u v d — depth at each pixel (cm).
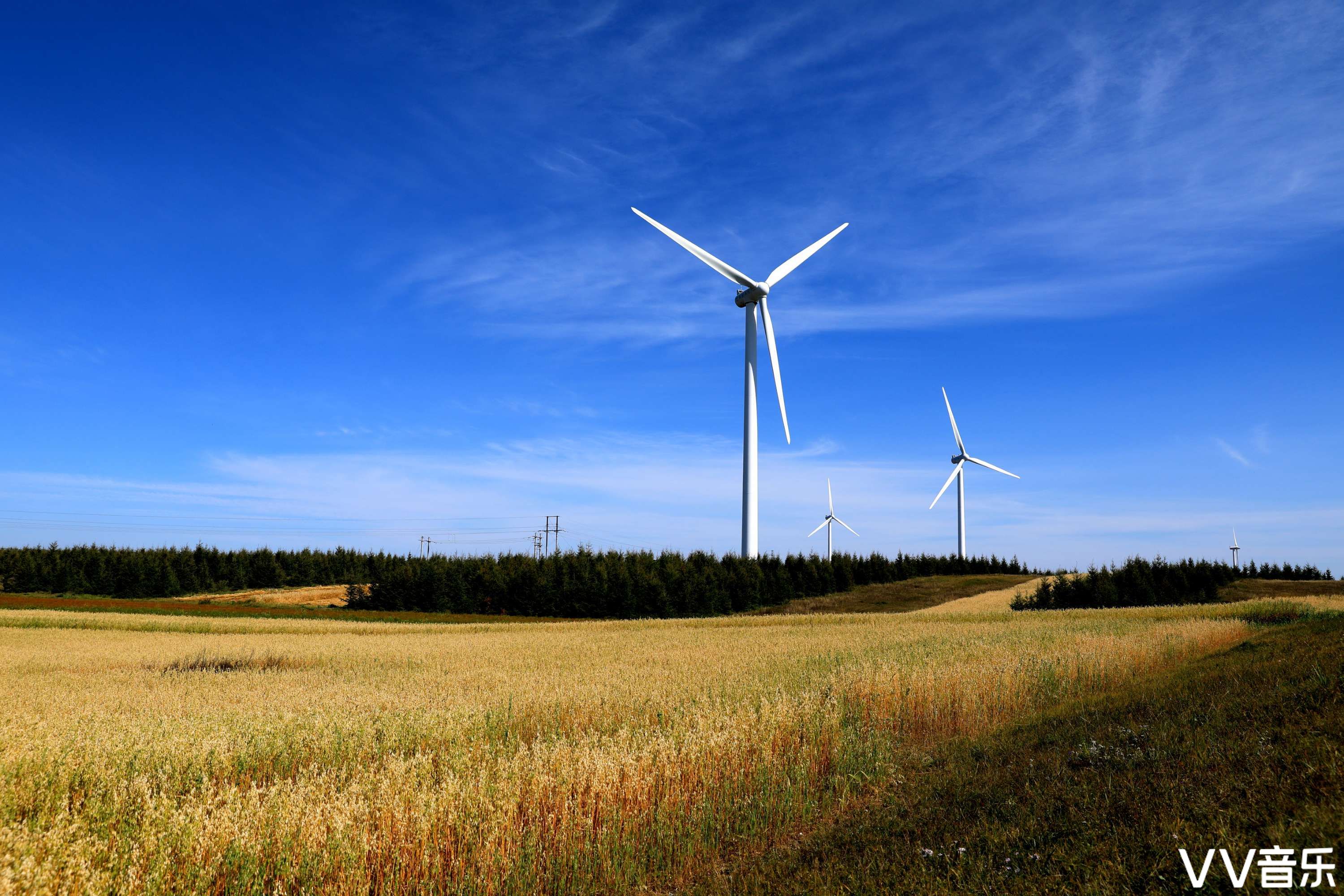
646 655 2673
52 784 928
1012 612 4991
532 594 8238
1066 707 1545
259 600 8431
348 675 2286
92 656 2998
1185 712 1236
